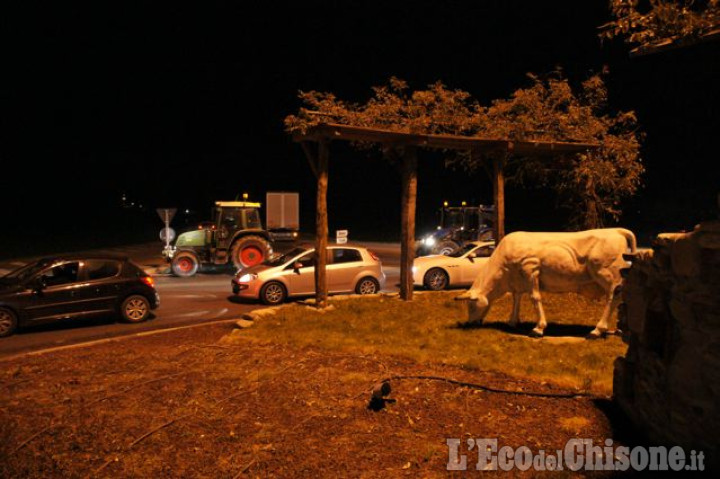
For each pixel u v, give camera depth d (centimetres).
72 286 1199
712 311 401
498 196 1371
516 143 1338
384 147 1298
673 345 450
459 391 629
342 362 763
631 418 529
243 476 452
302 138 1180
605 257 867
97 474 462
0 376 755
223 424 557
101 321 1295
